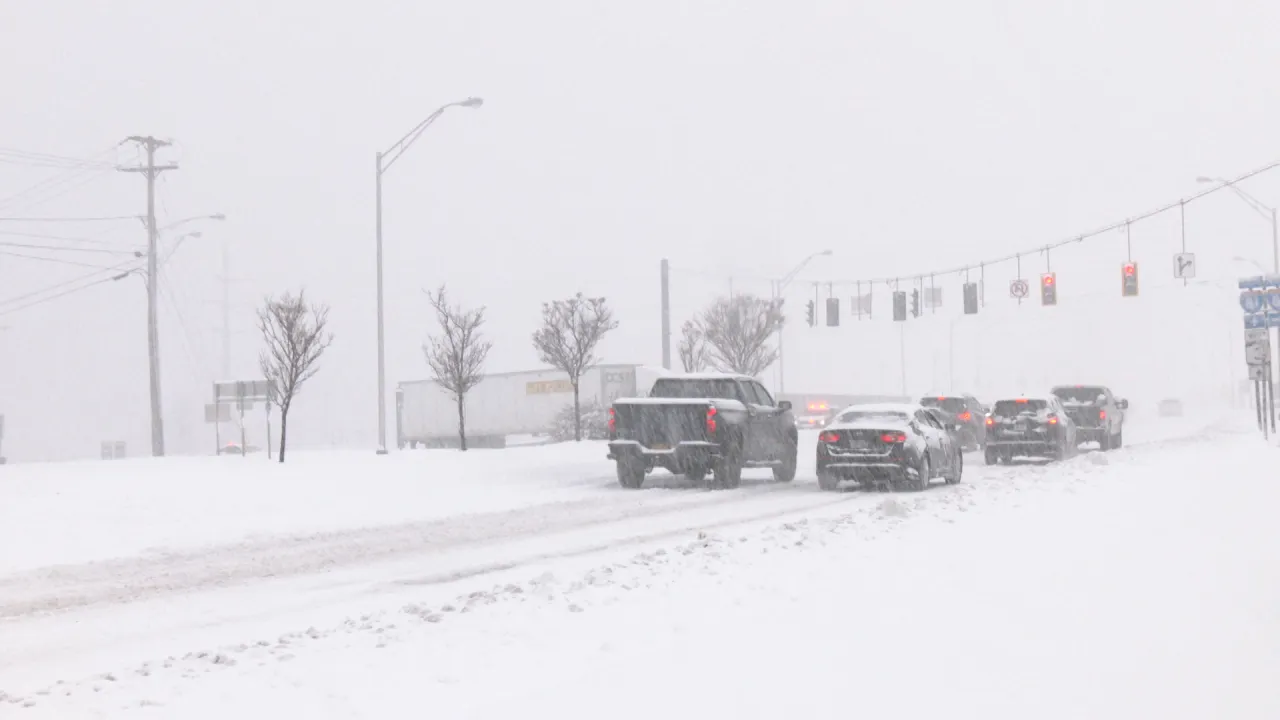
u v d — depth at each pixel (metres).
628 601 9.25
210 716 6.19
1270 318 34.16
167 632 9.65
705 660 6.84
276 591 11.70
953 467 24.55
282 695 6.56
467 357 37.47
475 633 8.17
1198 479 19.19
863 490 22.72
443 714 5.97
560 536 15.79
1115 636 7.20
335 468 25.59
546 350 40.59
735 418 23.08
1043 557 10.66
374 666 7.21
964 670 6.41
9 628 9.90
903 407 23.14
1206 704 5.70
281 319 30.25
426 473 25.31
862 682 6.18
